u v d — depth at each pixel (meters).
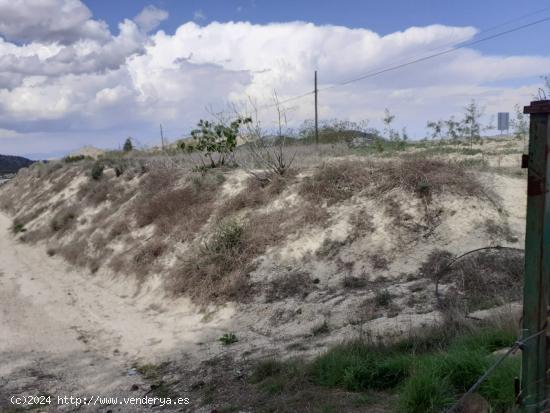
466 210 10.27
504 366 4.25
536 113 2.99
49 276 16.53
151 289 12.79
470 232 9.83
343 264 10.15
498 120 18.89
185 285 11.66
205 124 18.08
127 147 33.53
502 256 8.86
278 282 10.32
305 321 8.80
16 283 15.73
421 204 10.63
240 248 11.66
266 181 13.95
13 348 9.80
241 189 14.32
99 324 11.29
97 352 9.53
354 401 5.10
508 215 10.19
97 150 45.44
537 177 3.02
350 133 22.14
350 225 10.87
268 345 8.13
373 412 4.77
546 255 3.08
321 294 9.55
